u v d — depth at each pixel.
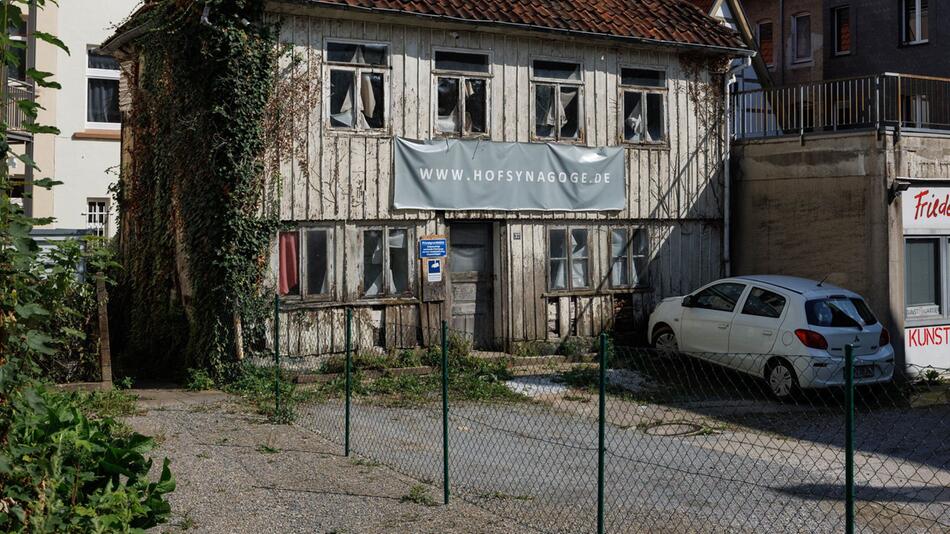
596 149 16.88
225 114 13.45
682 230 17.80
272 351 14.05
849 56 28.31
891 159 15.80
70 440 4.75
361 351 14.81
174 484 5.30
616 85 17.17
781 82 30.22
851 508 5.11
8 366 3.84
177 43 14.41
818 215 16.67
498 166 15.96
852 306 13.64
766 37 30.89
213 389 13.31
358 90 14.83
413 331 15.29
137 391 13.10
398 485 8.21
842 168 16.27
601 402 6.43
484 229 16.31
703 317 14.87
